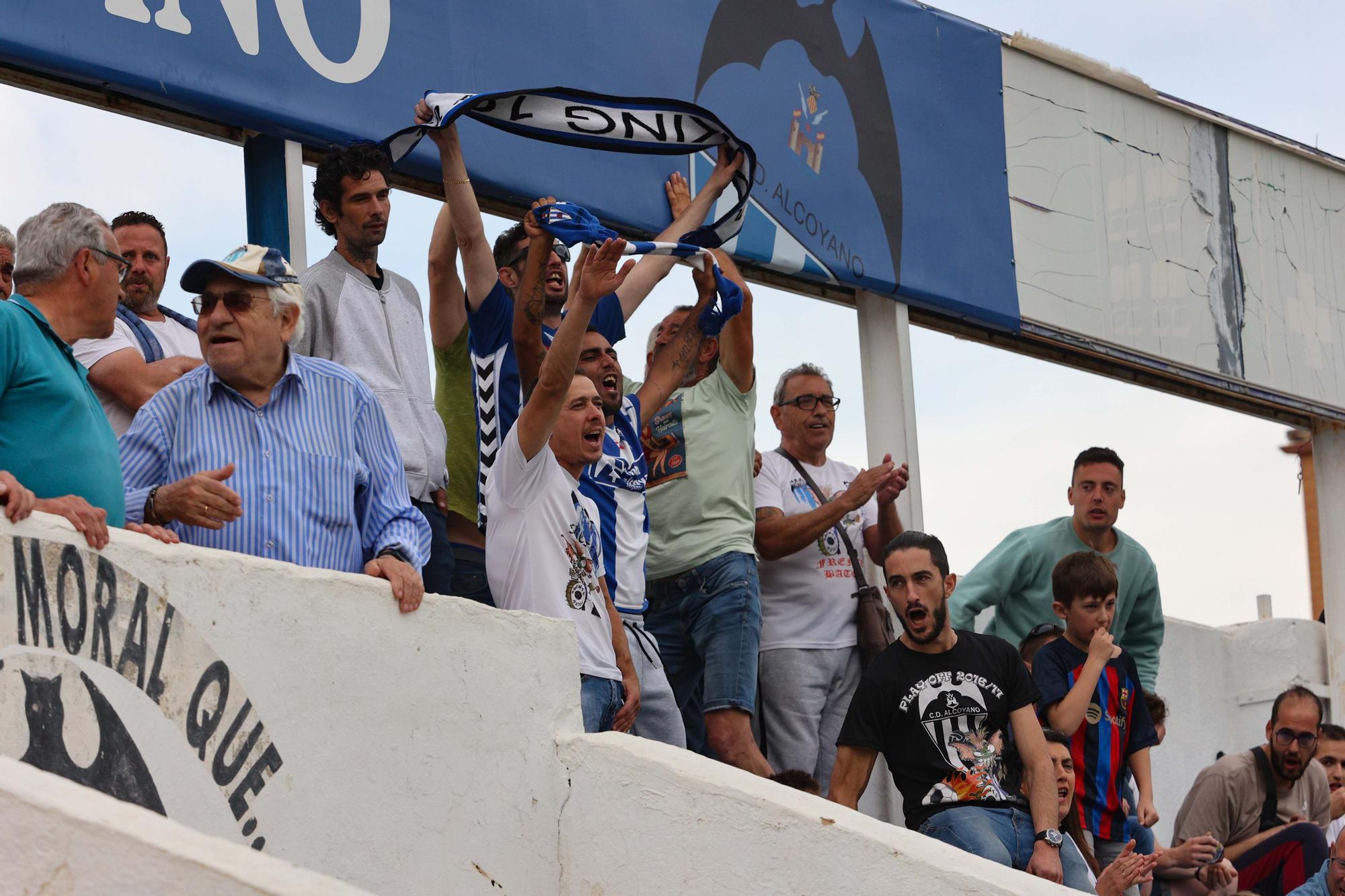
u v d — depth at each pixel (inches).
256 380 256.5
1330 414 577.0
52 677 204.7
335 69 347.3
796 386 413.4
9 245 280.7
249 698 228.8
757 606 369.1
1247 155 562.6
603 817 262.5
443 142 323.6
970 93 480.4
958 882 240.7
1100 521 429.7
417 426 311.3
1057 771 348.2
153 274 299.0
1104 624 368.5
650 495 380.2
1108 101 519.8
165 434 253.3
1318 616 636.1
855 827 248.1
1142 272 517.0
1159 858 391.5
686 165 409.1
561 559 293.1
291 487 254.8
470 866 252.8
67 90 316.2
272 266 257.6
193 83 324.2
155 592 219.0
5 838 157.3
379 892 240.5
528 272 315.3
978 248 472.1
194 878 154.2
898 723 326.6
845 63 450.9
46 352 220.7
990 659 330.3
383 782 243.8
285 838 230.2
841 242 439.5
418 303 324.5
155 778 215.6
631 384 390.9
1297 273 570.9
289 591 235.9
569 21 392.5
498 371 325.4
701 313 369.7
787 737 386.0
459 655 257.0
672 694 335.9
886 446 450.9
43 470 216.5
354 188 308.7
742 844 251.9
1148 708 415.5
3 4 301.9
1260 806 442.3
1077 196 503.2
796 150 434.9
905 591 327.6
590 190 390.0
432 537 307.4
